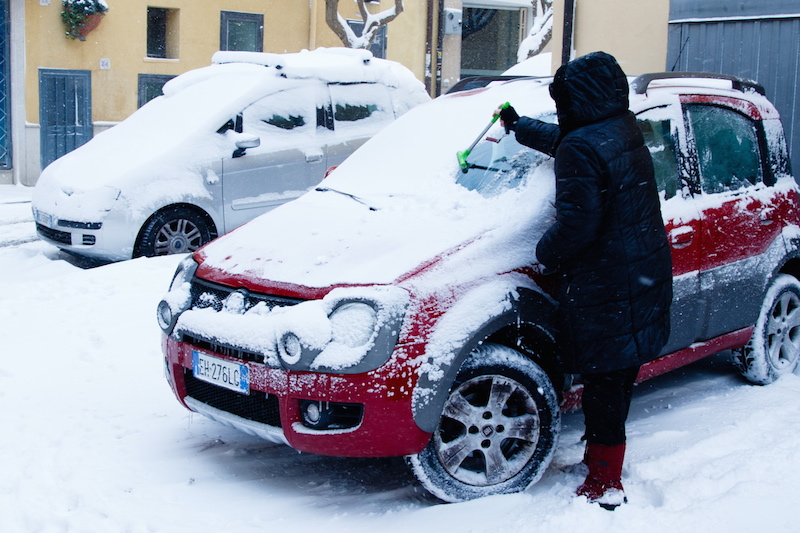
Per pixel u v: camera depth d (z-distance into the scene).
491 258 3.78
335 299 3.57
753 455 3.96
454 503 3.73
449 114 4.98
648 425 4.55
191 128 8.78
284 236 4.17
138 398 5.04
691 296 4.56
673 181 4.63
